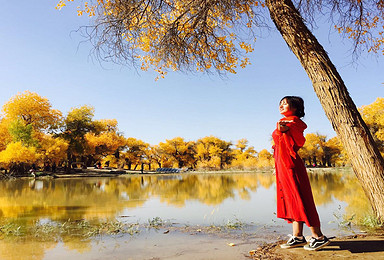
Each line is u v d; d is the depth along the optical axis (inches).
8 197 343.0
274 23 139.6
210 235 127.6
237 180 693.3
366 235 107.3
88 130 1838.1
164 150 2632.9
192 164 2701.8
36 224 159.3
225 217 182.4
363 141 114.7
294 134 93.4
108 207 241.0
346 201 244.2
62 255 94.8
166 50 190.9
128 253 96.9
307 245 91.8
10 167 1230.3
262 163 1846.7
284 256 85.3
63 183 679.7
